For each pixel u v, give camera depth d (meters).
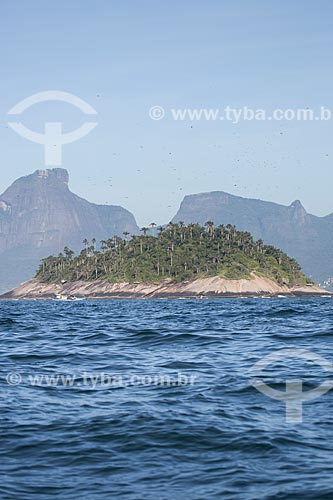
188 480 14.66
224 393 23.75
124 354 35.81
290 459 16.02
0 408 21.59
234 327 56.06
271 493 13.80
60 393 24.11
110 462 15.97
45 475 15.03
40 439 17.91
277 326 57.34
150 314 94.31
